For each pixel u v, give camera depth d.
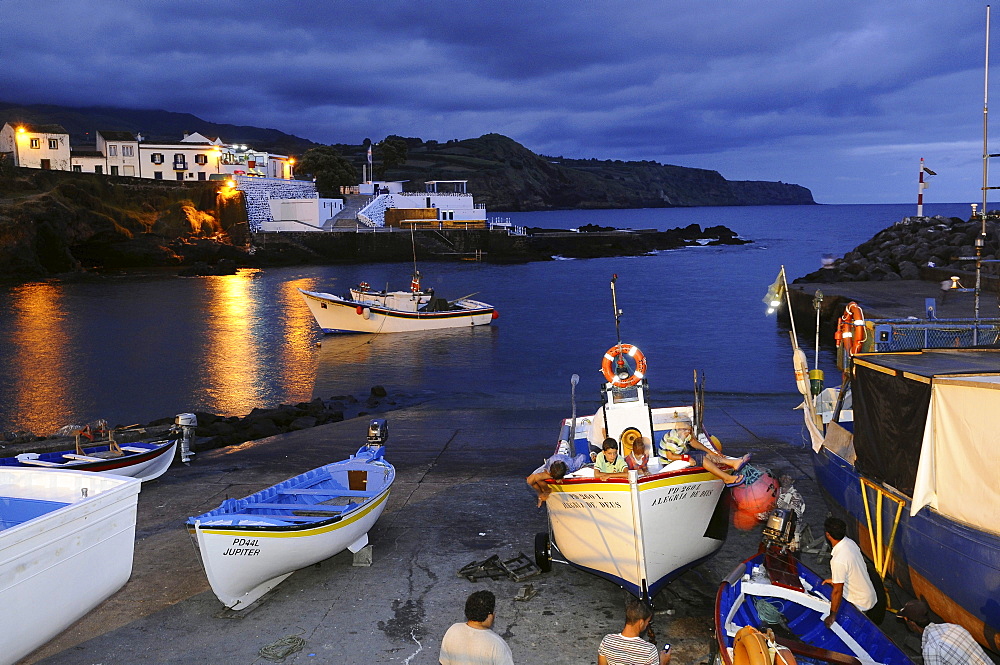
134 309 47.53
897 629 7.22
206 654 7.06
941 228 53.59
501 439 15.78
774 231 160.25
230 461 14.38
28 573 5.59
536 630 7.43
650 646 5.42
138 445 12.74
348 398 23.16
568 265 81.56
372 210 96.56
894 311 29.39
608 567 7.91
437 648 7.09
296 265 82.88
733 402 20.52
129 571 6.66
